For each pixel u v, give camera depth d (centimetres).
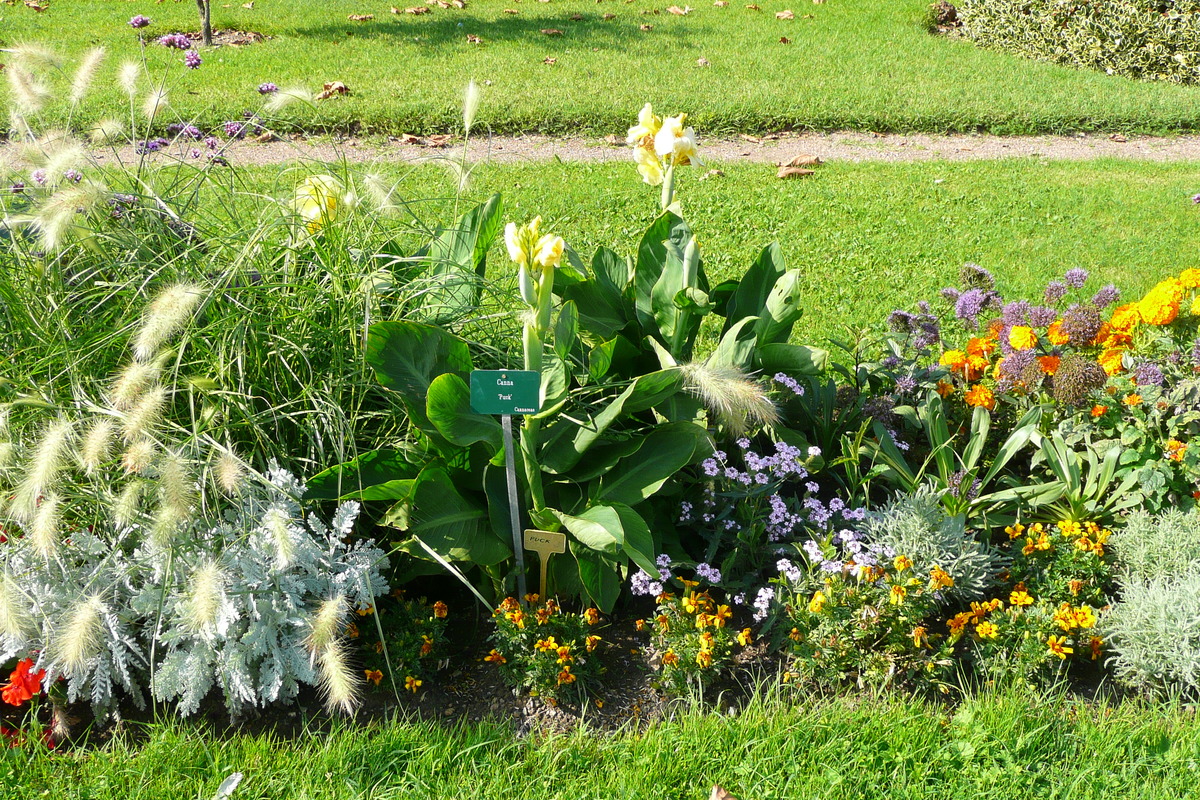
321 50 1127
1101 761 296
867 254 676
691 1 1485
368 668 326
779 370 413
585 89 1012
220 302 338
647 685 331
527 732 311
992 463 427
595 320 409
